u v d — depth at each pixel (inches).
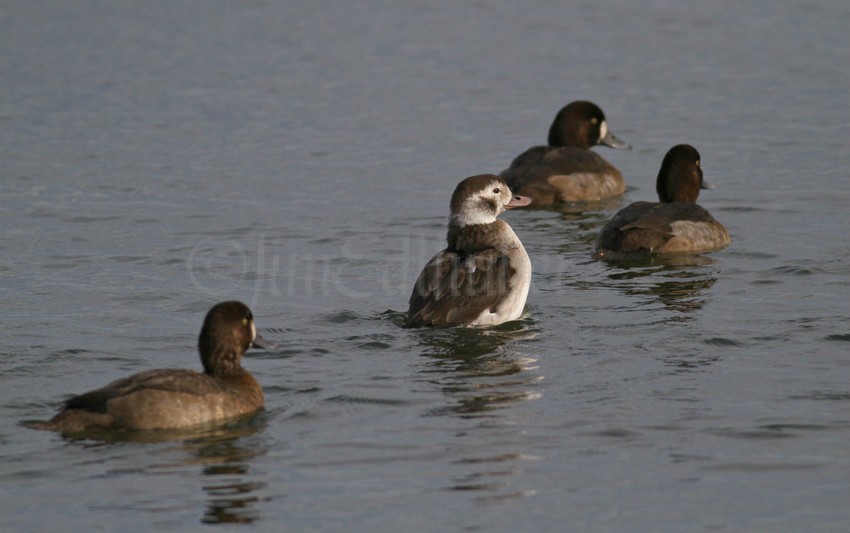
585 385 494.9
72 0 1713.8
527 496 399.5
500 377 505.0
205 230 783.7
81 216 820.0
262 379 503.2
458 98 1213.1
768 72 1273.4
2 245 746.8
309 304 621.6
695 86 1232.8
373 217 817.5
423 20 1581.0
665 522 382.9
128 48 1440.7
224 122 1124.5
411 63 1363.2
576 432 448.1
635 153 1015.0
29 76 1305.4
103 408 443.5
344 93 1237.1
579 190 864.9
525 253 596.4
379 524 380.5
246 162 984.3
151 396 443.5
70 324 585.3
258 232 779.4
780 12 1545.3
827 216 791.7
